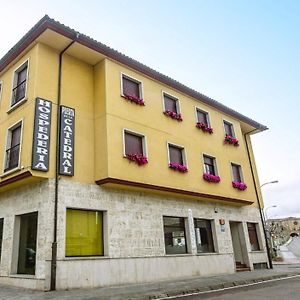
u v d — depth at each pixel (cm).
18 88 1473
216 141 2036
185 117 1866
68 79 1440
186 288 1140
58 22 1323
